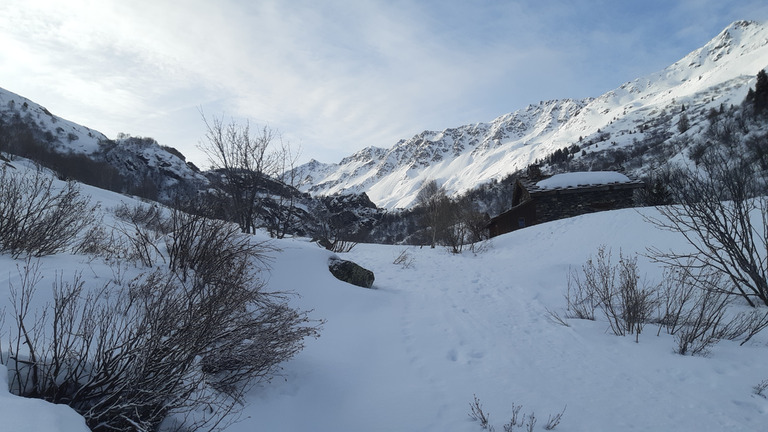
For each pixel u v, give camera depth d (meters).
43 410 1.96
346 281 9.38
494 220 34.72
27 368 2.74
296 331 4.68
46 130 113.69
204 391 3.37
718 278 7.24
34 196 6.22
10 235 5.59
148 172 89.12
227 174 11.05
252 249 7.23
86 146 113.31
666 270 9.73
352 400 4.47
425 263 15.34
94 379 2.74
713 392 4.34
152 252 6.79
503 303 9.12
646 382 4.73
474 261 15.62
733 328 6.19
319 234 20.75
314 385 4.61
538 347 6.18
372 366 5.47
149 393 2.80
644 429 3.74
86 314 3.80
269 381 4.33
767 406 3.97
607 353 5.74
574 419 3.96
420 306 8.73
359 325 7.07
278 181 12.59
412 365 5.55
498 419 4.00
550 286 10.45
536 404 4.31
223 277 4.62
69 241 6.82
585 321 7.32
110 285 4.76
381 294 9.20
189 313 3.32
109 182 61.31
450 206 23.89
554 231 17.92
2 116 108.56
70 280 4.62
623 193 26.61
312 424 3.84
